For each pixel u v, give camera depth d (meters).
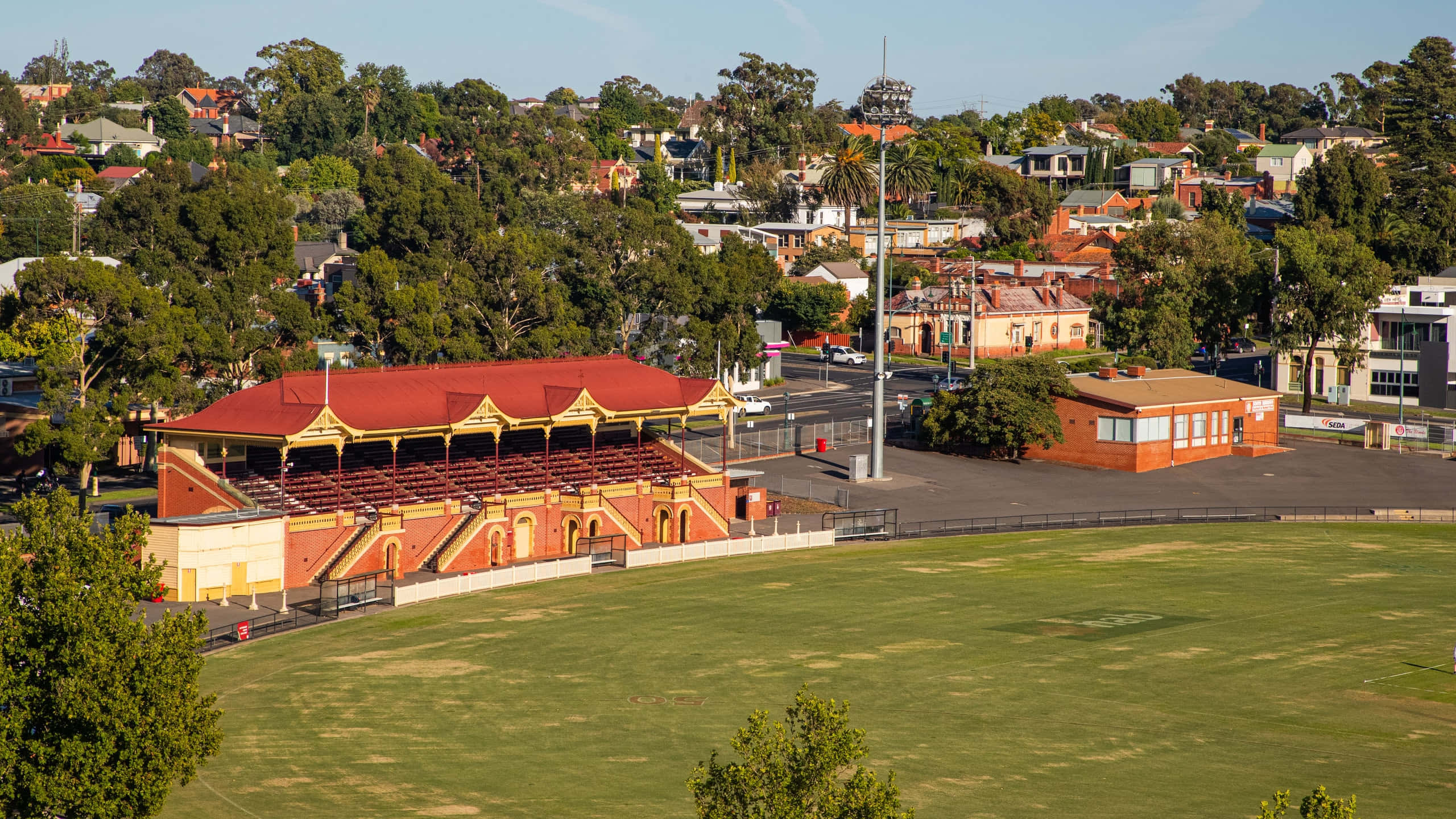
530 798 53.44
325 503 94.31
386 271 124.75
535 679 69.38
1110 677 70.25
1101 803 53.59
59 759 45.50
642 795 53.78
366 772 56.22
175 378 109.94
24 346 103.75
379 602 84.75
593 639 76.81
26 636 47.12
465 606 84.25
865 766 57.34
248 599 84.75
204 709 48.66
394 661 72.25
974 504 115.88
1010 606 84.31
